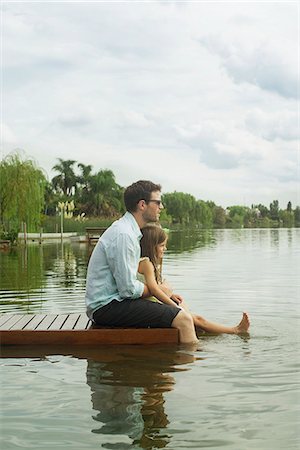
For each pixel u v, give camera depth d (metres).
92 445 2.79
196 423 3.08
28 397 3.64
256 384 3.88
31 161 34.91
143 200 5.81
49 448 2.76
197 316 5.84
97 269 5.62
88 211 76.06
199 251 23.83
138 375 4.20
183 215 105.12
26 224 34.59
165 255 20.75
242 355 4.80
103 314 5.56
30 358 4.89
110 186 77.44
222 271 13.63
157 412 3.28
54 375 4.25
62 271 13.91
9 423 3.13
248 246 28.92
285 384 3.87
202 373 4.21
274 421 3.10
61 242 33.31
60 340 5.50
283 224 146.00
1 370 4.43
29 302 8.15
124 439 2.86
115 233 5.53
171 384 3.91
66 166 80.00
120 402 3.49
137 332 5.48
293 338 5.51
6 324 5.91
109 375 4.21
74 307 7.63
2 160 34.81
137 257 5.59
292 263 16.39
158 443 2.80
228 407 3.36
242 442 2.80
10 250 25.30
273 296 8.76
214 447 2.74
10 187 34.19
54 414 3.27
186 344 5.36
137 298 5.60
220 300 8.31
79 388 3.85
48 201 74.94
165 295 5.71
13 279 11.77
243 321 5.82
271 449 2.71
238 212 140.75
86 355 4.98
